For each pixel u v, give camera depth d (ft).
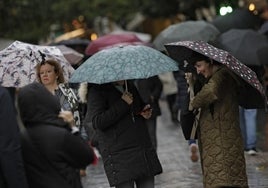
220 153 41.52
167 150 77.77
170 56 44.57
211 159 41.68
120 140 41.09
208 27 72.84
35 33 152.05
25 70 51.39
